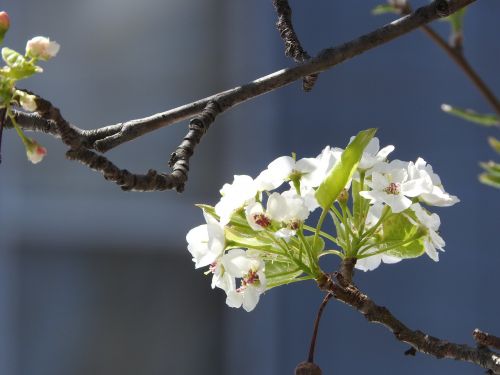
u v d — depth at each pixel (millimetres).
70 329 10609
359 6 10656
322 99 10758
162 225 10703
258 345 10469
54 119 2727
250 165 10758
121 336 10680
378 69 10781
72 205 10648
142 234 10703
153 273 10695
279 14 3822
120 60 10852
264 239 3066
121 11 10875
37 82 10711
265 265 3148
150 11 10906
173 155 3117
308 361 3020
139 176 2861
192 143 3176
